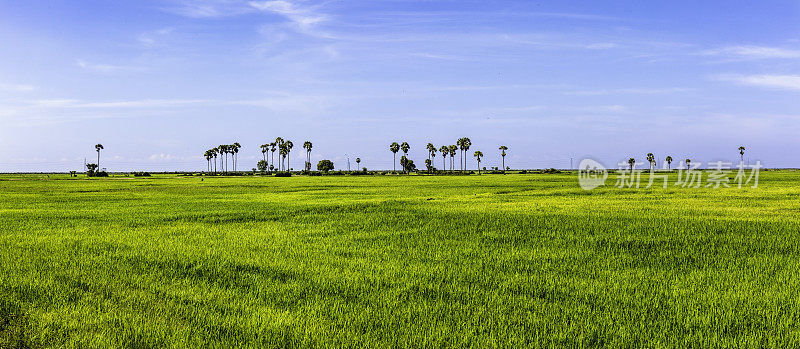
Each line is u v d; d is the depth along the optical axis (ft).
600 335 25.68
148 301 31.48
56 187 218.79
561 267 41.81
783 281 36.35
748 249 48.93
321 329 26.25
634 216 71.51
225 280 37.42
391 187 201.98
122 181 311.06
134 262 43.52
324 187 209.26
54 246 51.85
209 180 329.52
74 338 24.68
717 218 68.64
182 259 44.70
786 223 62.95
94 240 56.24
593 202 102.27
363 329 26.58
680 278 37.47
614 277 37.86
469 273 39.55
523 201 106.73
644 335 25.53
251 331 26.14
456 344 24.44
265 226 69.72
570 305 30.76
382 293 33.60
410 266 42.24
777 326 26.76
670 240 53.36
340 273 39.42
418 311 29.60
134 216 83.76
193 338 25.03
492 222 67.51
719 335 25.59
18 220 78.59
